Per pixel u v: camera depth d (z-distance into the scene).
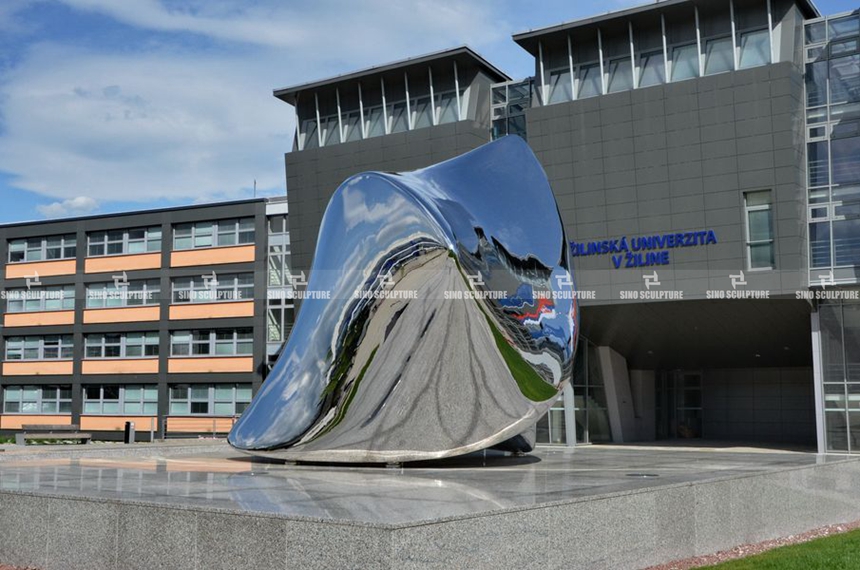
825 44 32.28
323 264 17.95
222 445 22.89
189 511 9.31
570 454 22.55
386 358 16.75
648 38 33.81
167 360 51.53
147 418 51.75
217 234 51.28
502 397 16.84
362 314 17.03
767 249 31.50
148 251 53.00
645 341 38.50
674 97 32.56
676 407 45.59
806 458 20.66
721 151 31.89
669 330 36.62
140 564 9.64
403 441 16.27
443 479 13.31
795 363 40.97
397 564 7.89
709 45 32.78
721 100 31.80
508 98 38.16
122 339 53.28
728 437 44.25
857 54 31.67
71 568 10.24
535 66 35.94
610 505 10.43
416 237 16.97
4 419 55.72
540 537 9.40
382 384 16.62
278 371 17.89
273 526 8.67
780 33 31.58
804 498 15.71
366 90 39.66
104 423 53.00
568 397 37.03
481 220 18.00
